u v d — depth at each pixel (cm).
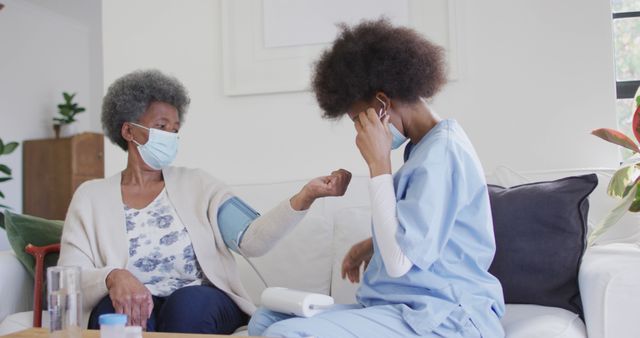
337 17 237
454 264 123
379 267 129
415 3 231
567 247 154
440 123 130
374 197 120
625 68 241
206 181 183
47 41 588
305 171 238
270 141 243
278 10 243
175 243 169
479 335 114
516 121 223
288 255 198
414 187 119
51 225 195
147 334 110
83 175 541
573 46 219
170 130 183
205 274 169
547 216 158
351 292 188
